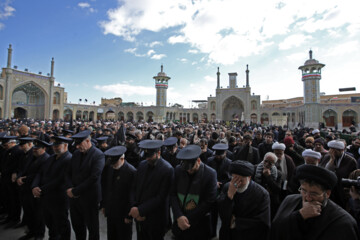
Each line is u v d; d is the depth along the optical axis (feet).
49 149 18.10
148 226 9.12
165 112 137.59
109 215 10.11
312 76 98.89
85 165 10.30
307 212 5.01
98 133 25.08
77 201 10.28
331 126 106.22
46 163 11.53
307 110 99.96
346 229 4.71
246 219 6.93
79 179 10.23
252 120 131.13
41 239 12.03
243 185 7.02
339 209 5.15
